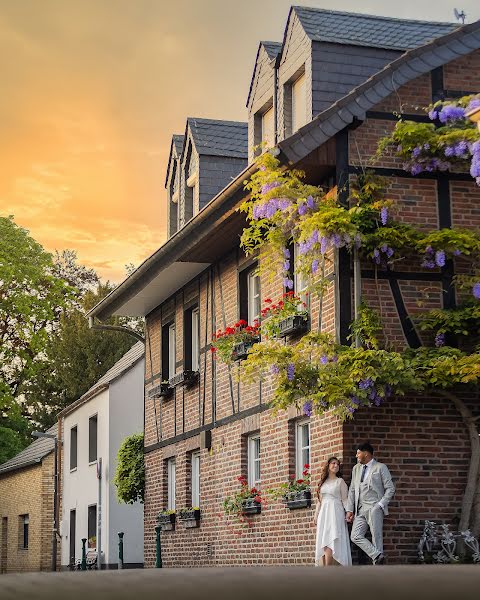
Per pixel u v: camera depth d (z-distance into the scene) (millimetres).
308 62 16469
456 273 14695
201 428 20391
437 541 13969
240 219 17156
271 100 18188
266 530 16969
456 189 14945
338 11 17266
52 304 39250
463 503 14086
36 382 51000
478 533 13961
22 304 37719
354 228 13898
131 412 28750
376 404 13680
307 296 15711
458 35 15211
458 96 15172
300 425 16203
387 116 14945
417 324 14414
